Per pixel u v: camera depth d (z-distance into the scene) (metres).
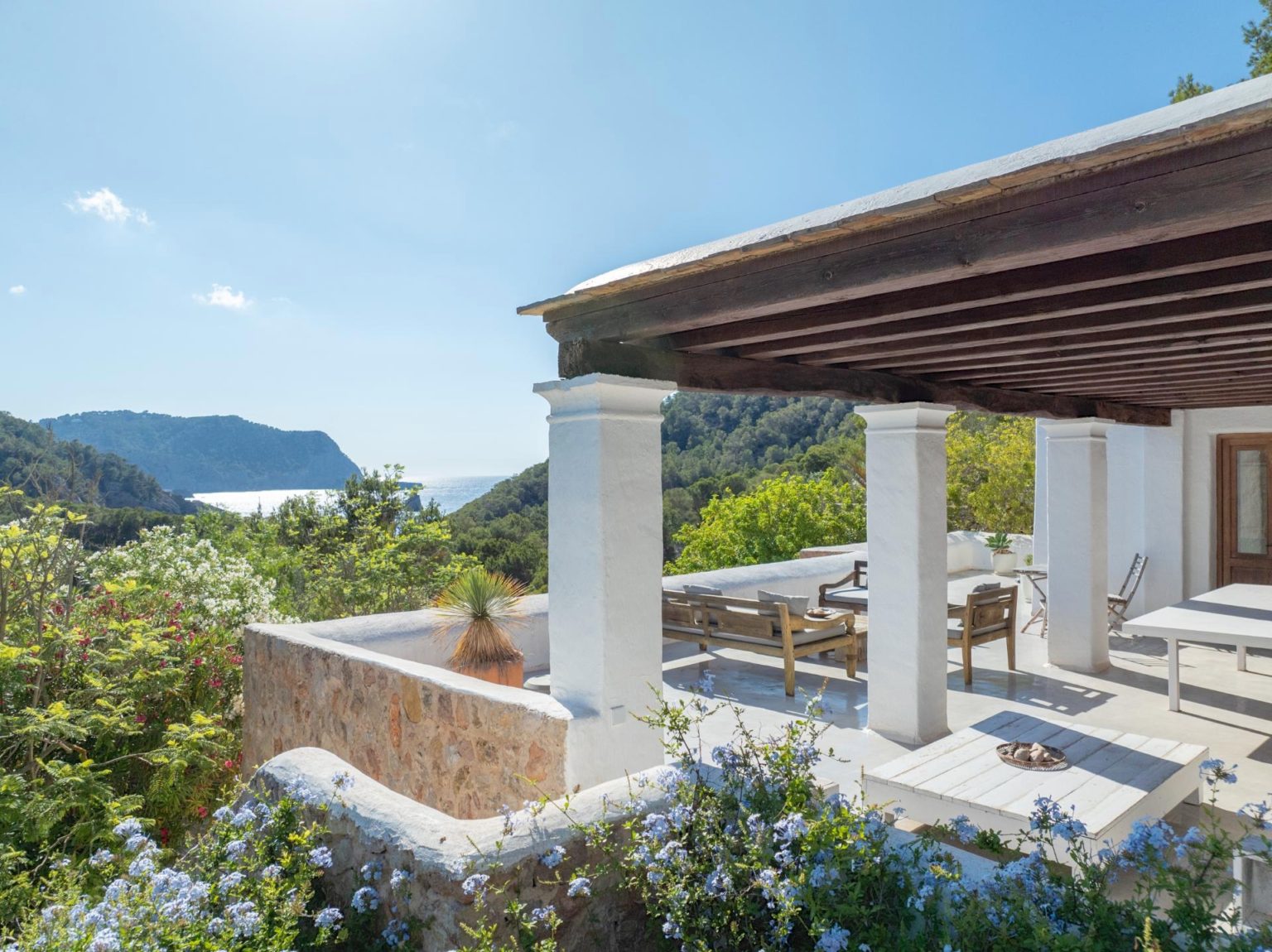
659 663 3.59
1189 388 5.78
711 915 2.00
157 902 2.03
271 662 5.52
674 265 2.83
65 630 5.39
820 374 4.23
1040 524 9.62
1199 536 8.04
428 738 4.06
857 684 6.18
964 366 4.43
